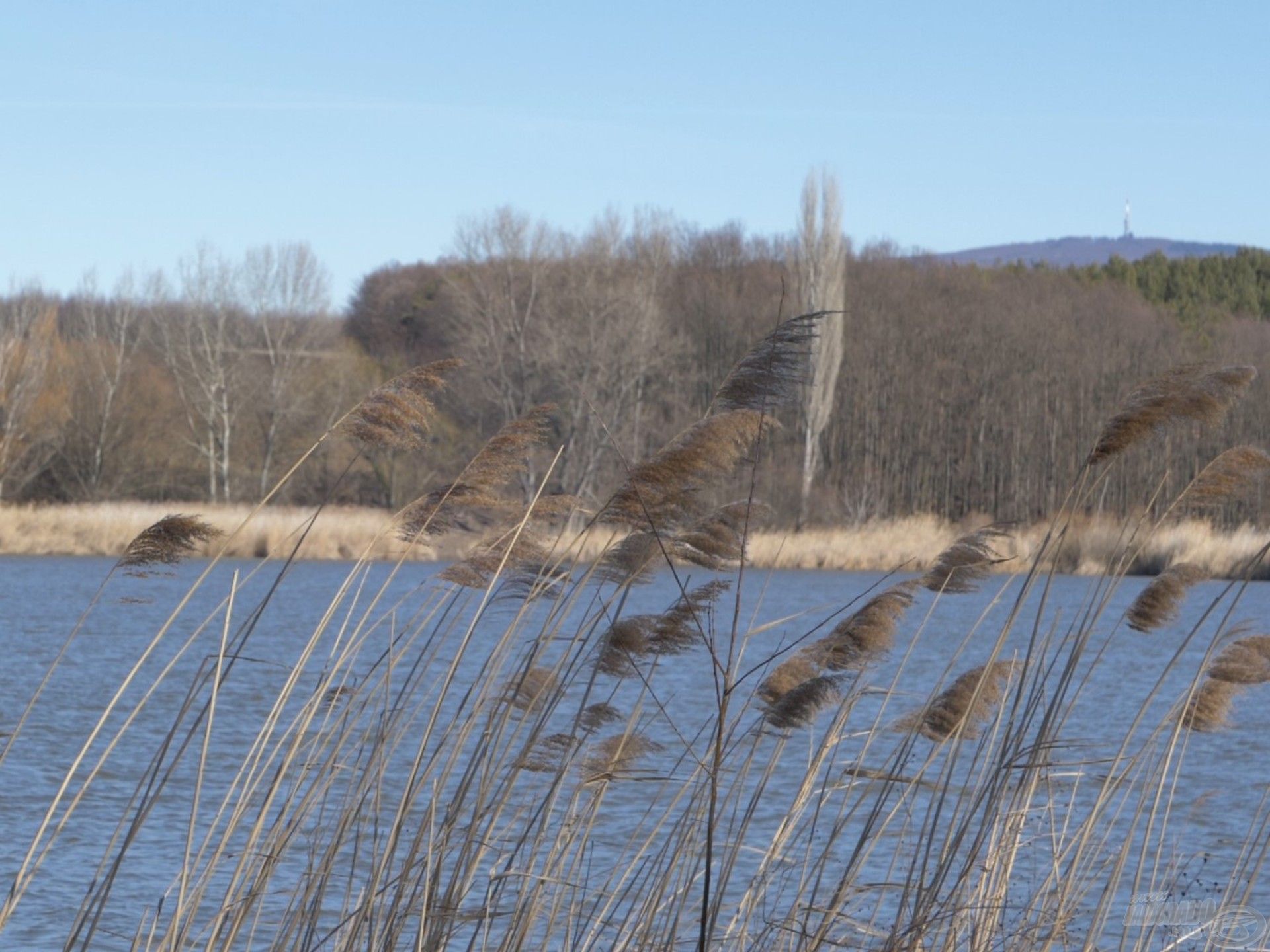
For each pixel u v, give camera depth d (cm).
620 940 936
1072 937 1063
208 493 8419
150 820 1747
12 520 6550
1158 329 10000
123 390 8256
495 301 7544
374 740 979
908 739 973
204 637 3766
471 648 2312
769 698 924
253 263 8525
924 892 918
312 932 886
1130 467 4825
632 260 8512
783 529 6538
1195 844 1564
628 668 869
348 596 4825
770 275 9462
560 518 898
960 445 9219
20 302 8662
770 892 1151
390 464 7650
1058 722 972
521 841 905
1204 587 4803
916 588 916
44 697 2722
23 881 821
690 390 8144
